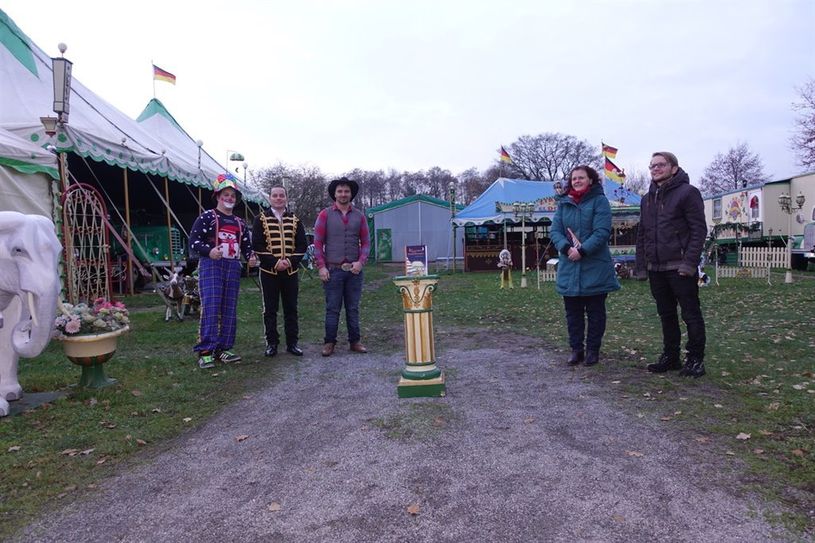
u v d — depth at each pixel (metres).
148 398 4.47
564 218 5.32
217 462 3.25
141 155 11.70
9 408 4.16
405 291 4.40
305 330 7.93
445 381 4.84
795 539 2.26
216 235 5.63
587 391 4.40
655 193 4.84
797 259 19.05
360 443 3.44
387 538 2.38
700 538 2.30
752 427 3.43
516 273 20.78
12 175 7.95
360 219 6.28
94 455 3.36
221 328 5.73
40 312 3.96
